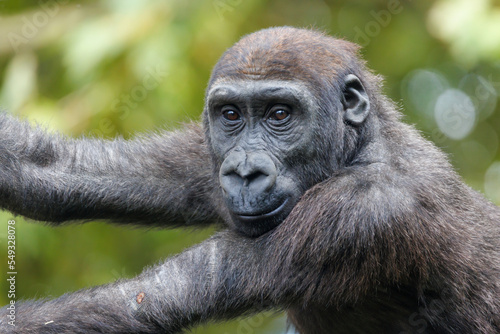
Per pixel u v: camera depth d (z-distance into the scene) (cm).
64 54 3053
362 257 1767
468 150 3909
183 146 2238
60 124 3000
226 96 1845
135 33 2981
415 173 1894
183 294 1789
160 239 3525
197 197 2197
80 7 3228
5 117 2136
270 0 3556
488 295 1895
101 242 3488
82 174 2119
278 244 1784
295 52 1867
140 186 2172
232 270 1800
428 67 3819
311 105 1838
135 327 1770
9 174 2019
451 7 2955
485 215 2050
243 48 1892
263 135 1844
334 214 1773
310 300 1809
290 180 1841
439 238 1820
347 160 1941
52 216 2105
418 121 3759
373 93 2058
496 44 2848
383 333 1969
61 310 1775
